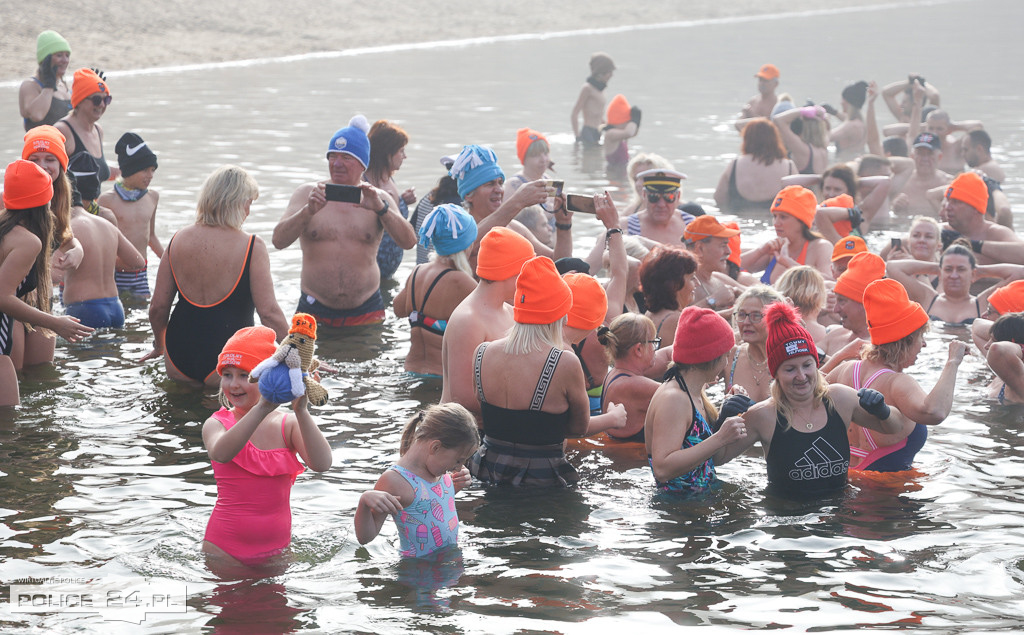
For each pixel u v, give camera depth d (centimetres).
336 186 1783
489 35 8300
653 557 1009
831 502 1153
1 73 5162
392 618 871
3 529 1037
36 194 1377
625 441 1366
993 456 1291
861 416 1194
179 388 1506
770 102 4162
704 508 1138
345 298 1878
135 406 1427
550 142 4112
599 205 1555
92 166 1903
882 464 1249
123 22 6688
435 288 1573
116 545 1005
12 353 1527
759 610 889
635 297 1602
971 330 1842
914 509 1129
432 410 1031
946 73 6400
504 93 5316
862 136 3919
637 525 1091
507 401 1198
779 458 1177
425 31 8081
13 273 1365
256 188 1564
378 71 6066
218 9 7494
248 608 887
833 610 890
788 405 1173
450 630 850
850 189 2366
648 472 1253
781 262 1978
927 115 3753
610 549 1028
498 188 1739
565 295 1194
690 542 1045
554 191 1623
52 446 1270
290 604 897
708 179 3372
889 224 2745
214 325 1516
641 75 6228
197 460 1240
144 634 837
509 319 1308
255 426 946
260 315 1541
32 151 1463
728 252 1692
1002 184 3228
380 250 2231
